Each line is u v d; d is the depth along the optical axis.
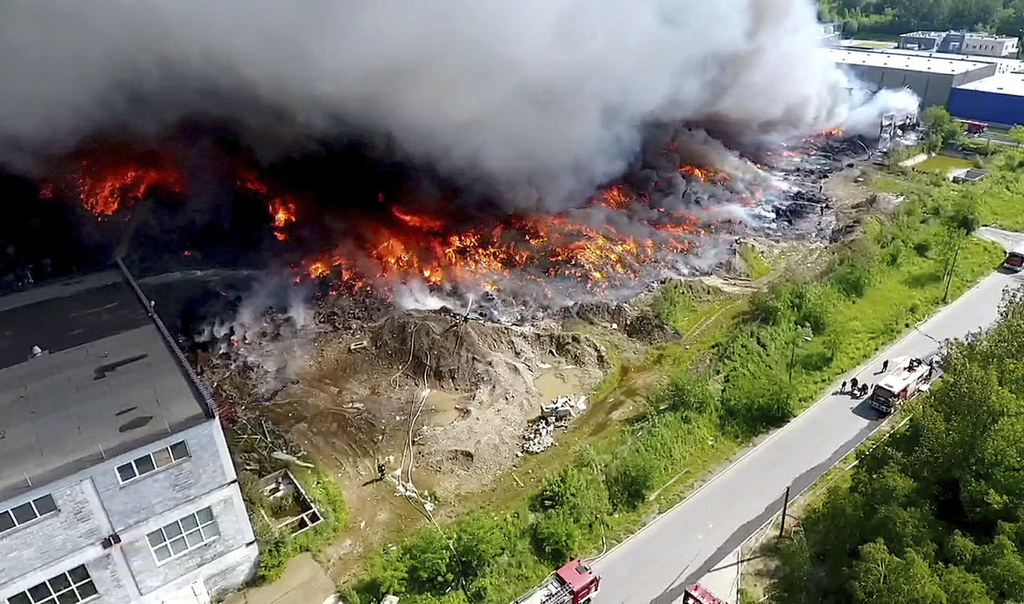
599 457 24.34
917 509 19.17
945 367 24.27
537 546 21.70
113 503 17.34
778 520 22.59
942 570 17.38
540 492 23.67
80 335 22.55
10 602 16.61
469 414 27.05
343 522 22.84
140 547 18.25
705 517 22.83
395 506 23.55
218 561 19.88
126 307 24.23
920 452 20.67
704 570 20.98
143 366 20.80
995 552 17.25
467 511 23.31
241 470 23.77
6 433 18.00
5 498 15.68
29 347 21.98
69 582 17.41
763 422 26.92
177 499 18.38
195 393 19.42
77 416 18.59
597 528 22.36
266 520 21.92
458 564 20.59
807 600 19.67
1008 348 22.92
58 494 16.41
